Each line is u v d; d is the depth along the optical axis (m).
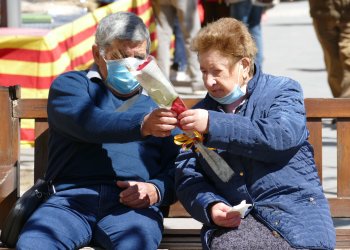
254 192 7.09
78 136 7.41
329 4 14.55
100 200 7.54
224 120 6.79
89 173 7.65
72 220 7.40
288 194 7.05
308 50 27.50
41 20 17.88
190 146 7.16
